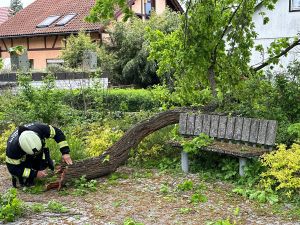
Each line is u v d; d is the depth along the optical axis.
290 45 7.16
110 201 4.34
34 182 4.92
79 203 4.29
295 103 6.12
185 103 6.79
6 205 3.89
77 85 10.87
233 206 4.14
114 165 5.18
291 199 4.24
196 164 5.39
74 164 4.89
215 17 6.09
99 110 8.76
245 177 4.77
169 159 5.66
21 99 7.85
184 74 6.37
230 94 6.17
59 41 19.98
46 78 8.09
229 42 6.27
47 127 4.80
